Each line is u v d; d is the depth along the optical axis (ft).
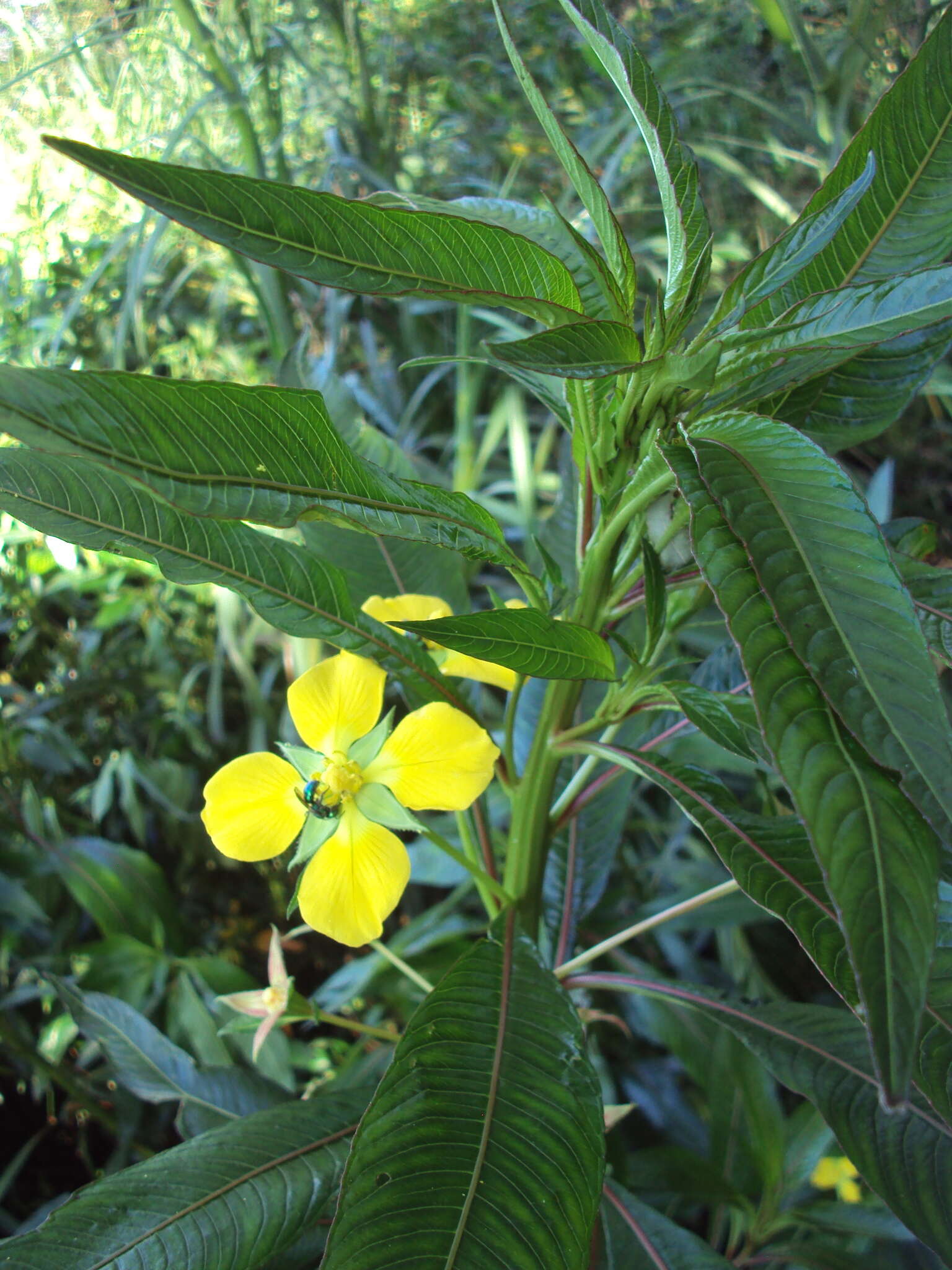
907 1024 0.34
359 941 0.57
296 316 1.45
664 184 0.50
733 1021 0.64
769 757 0.51
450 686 0.61
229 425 0.46
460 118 1.78
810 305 0.50
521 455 1.38
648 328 0.52
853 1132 0.57
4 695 1.32
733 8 1.75
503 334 1.50
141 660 1.45
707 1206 1.18
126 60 1.34
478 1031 0.53
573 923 0.86
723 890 0.66
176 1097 0.80
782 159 1.64
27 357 1.29
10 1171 1.13
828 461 0.42
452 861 1.11
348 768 0.58
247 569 0.55
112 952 1.14
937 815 0.35
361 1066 1.03
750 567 0.41
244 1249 0.54
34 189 1.29
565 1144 0.49
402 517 0.51
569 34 1.82
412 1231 0.46
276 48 1.47
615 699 0.58
